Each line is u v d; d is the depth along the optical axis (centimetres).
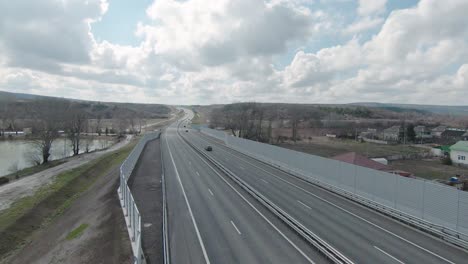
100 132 12219
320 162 3609
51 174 4712
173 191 3098
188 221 2250
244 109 13112
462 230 2036
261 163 5112
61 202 3503
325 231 2139
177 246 1830
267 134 10369
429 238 2055
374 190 2788
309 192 3250
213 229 2105
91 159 6225
